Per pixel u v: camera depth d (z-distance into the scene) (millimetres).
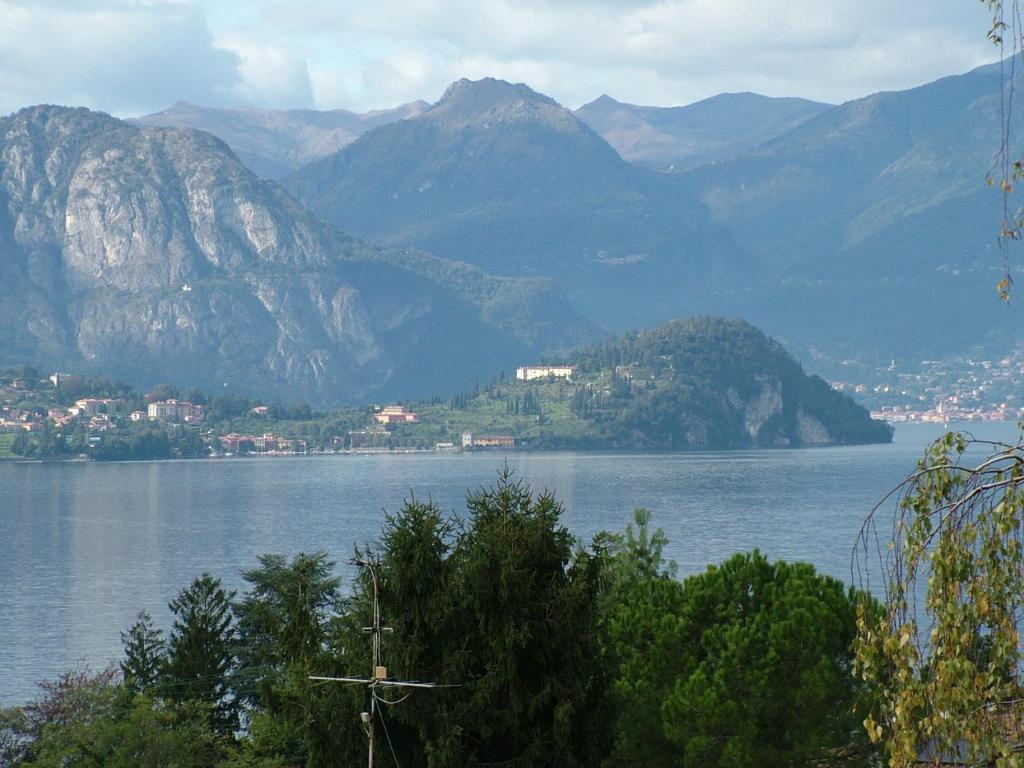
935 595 28891
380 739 67500
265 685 70750
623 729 72938
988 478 29609
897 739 29016
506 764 66875
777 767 68625
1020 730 28406
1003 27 29891
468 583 68125
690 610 75875
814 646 69188
